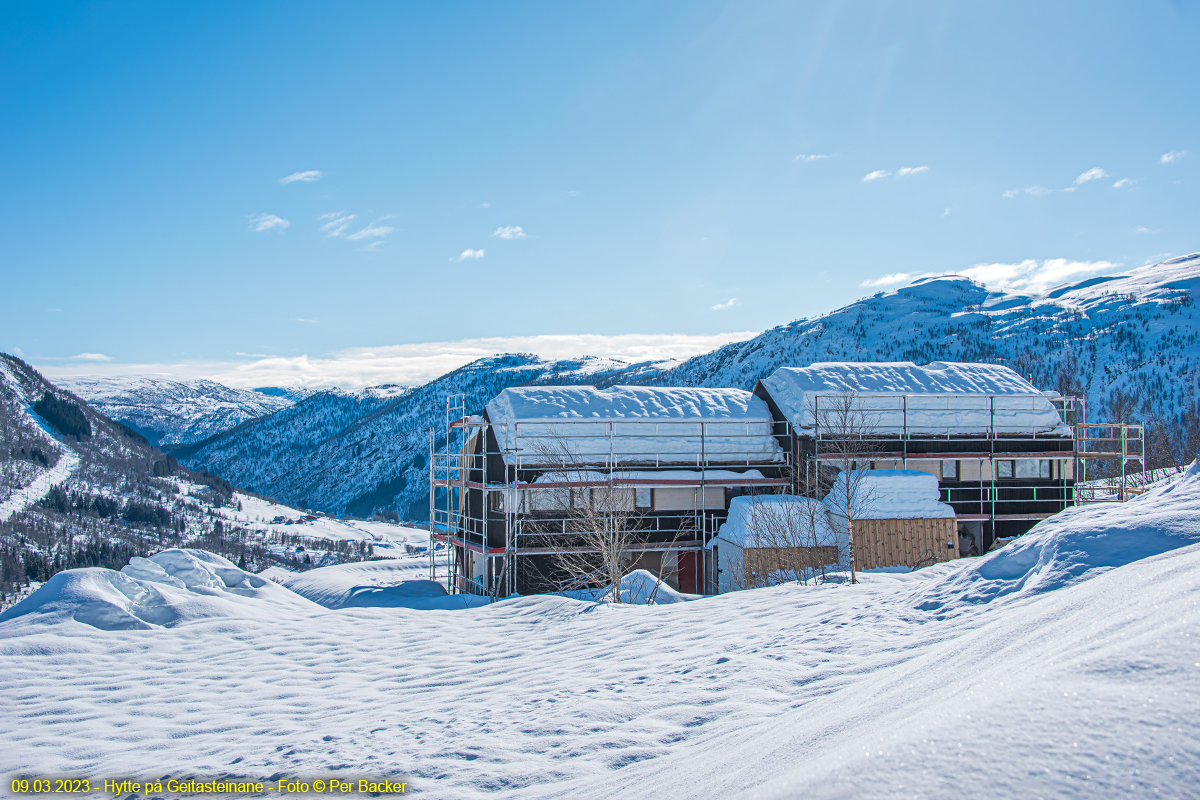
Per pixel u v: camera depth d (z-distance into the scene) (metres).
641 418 30.39
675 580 30.02
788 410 31.61
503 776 6.89
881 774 2.77
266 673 12.45
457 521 35.88
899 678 6.07
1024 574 10.45
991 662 4.81
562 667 11.30
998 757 2.69
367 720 9.53
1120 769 2.46
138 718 10.23
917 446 30.91
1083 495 33.59
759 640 11.03
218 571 21.52
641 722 7.88
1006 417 31.86
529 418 29.08
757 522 26.38
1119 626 4.01
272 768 7.88
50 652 13.19
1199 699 2.75
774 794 2.93
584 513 25.08
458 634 15.09
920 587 12.38
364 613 17.61
